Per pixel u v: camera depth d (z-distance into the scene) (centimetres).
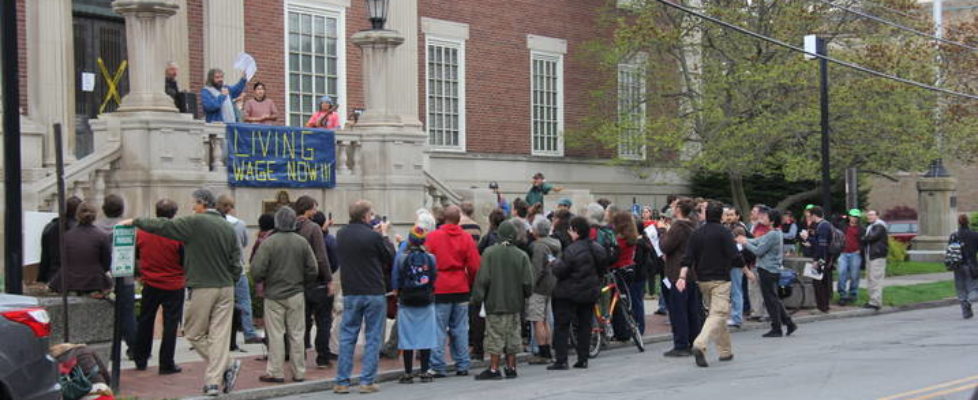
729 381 1330
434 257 1417
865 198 4231
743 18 3158
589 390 1299
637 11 3375
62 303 1321
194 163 1889
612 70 3491
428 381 1448
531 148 3359
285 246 1378
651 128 3228
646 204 3750
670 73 3412
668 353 1628
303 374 1402
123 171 1831
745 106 3180
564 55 3469
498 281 1427
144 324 1420
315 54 2731
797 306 2308
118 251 1253
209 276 1297
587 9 3544
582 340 1532
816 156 3212
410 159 2294
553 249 1595
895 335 1861
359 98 2841
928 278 3253
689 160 3303
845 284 2492
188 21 2425
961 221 2228
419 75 3016
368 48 2283
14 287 1198
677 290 1623
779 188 3850
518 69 3316
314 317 1560
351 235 1355
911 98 3197
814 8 3184
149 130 1830
